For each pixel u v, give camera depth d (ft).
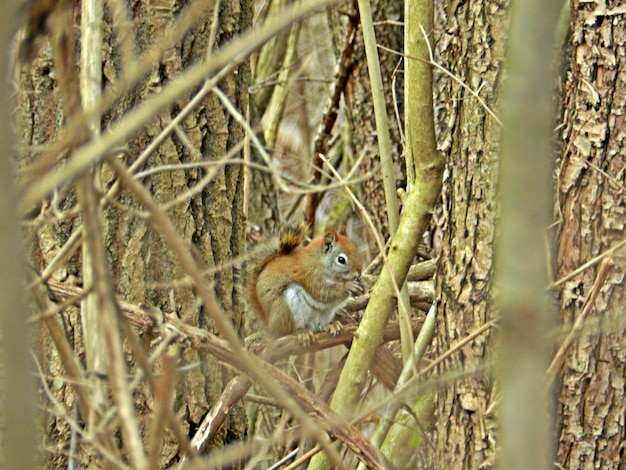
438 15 48.03
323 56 67.51
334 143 59.67
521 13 16.90
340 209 55.42
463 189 29.78
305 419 16.70
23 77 30.96
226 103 23.59
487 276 28.81
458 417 28.81
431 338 31.73
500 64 29.37
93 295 19.45
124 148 20.89
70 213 21.43
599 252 27.30
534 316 16.48
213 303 16.29
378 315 31.01
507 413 16.55
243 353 16.74
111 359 15.29
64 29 16.21
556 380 27.43
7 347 16.02
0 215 15.55
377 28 52.47
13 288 15.81
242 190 34.88
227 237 33.76
